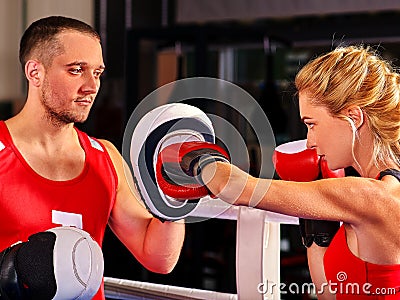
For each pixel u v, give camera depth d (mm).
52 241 1535
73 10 6234
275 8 6547
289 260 4805
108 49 6426
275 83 6426
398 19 6164
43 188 2021
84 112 2010
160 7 6836
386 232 1804
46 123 2027
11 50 6070
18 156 2014
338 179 1797
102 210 2123
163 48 6320
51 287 1493
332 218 1785
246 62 6500
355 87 1824
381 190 1795
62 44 1949
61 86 1961
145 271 5504
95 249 1559
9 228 1978
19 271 1521
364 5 6250
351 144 1854
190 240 5465
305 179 1912
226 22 6730
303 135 6137
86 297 1536
